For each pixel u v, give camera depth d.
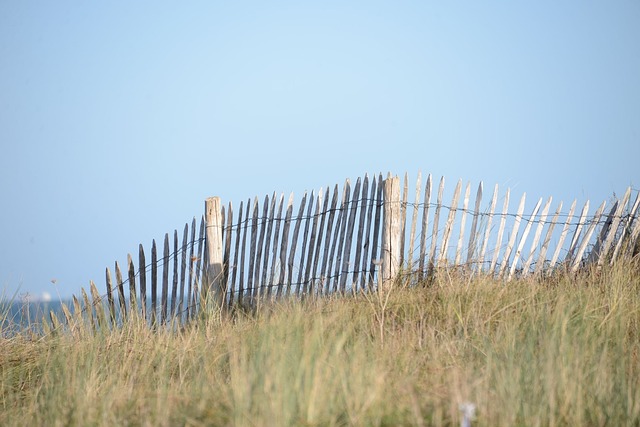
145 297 36.06
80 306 32.81
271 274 34.97
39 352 27.91
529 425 16.36
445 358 22.00
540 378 18.47
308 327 24.36
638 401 17.75
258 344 23.69
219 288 35.34
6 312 29.53
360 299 31.00
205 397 18.62
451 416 16.53
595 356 21.03
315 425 15.89
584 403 17.62
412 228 33.91
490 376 19.06
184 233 36.44
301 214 35.28
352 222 34.66
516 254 33.66
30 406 21.55
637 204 33.81
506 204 33.62
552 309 26.75
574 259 33.97
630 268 31.45
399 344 23.39
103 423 17.97
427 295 30.16
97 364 25.45
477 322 25.31
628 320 25.36
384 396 17.39
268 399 16.55
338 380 17.69
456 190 33.78
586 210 34.03
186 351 26.28
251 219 36.03
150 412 18.45
